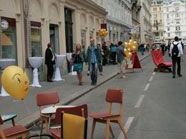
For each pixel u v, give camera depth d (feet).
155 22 565.53
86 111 24.64
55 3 89.66
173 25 611.47
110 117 29.25
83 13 118.83
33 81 68.03
